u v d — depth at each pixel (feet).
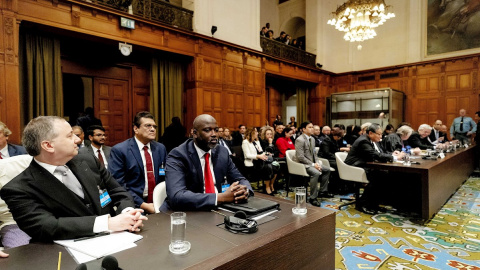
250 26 31.53
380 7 23.34
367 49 40.42
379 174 14.02
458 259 8.77
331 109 40.40
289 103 43.04
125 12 20.29
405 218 12.84
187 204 5.68
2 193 4.33
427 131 18.69
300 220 5.09
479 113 24.97
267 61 33.32
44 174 4.57
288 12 47.11
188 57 25.95
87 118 16.26
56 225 4.14
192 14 25.99
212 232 4.50
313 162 16.46
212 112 27.35
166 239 4.23
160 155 9.36
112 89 23.58
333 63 43.21
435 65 34.96
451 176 15.60
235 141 24.94
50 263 3.49
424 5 35.55
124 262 3.49
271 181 18.10
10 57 15.83
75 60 21.33
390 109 34.58
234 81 29.50
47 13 17.11
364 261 8.67
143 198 8.77
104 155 12.18
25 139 4.46
